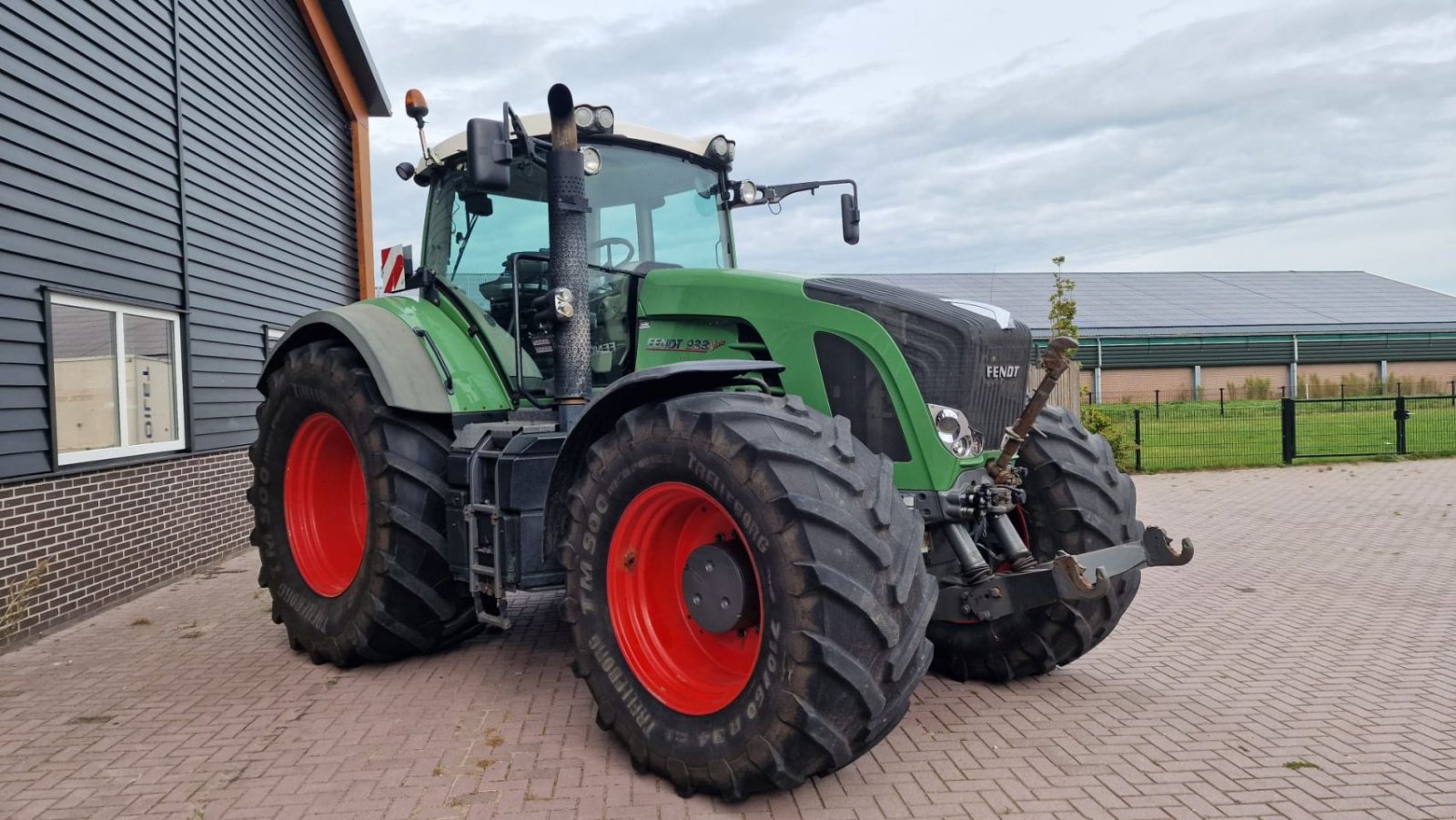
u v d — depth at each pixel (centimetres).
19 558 548
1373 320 3938
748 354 411
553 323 414
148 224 704
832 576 290
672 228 495
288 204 1011
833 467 308
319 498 521
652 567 357
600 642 351
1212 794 320
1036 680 452
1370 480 1273
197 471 779
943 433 376
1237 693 429
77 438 619
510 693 433
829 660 288
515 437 408
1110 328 3666
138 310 693
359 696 433
